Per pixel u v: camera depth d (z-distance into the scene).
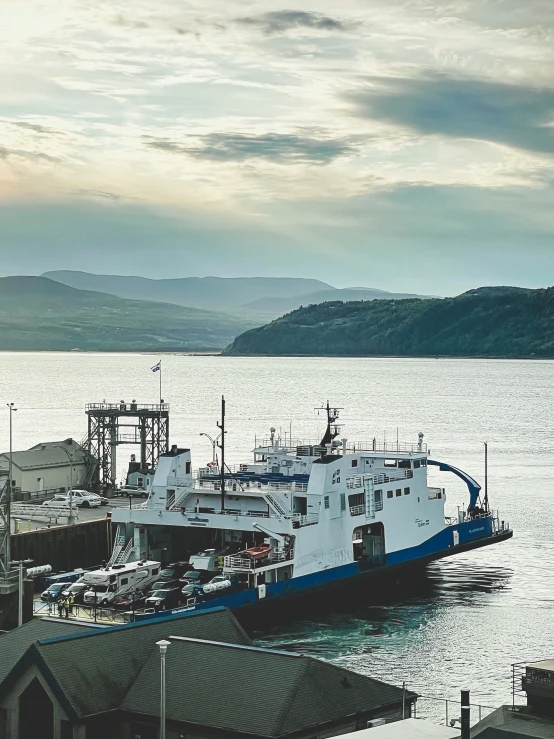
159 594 99.62
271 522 107.56
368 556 120.69
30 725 59.12
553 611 111.06
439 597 116.88
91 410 169.88
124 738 56.72
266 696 55.44
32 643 60.09
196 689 56.88
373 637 100.81
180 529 117.88
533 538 150.50
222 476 112.94
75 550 122.06
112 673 58.94
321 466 111.88
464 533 132.12
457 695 84.12
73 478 157.25
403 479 122.94
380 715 57.09
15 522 119.12
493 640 99.94
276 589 105.31
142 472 164.50
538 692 54.25
